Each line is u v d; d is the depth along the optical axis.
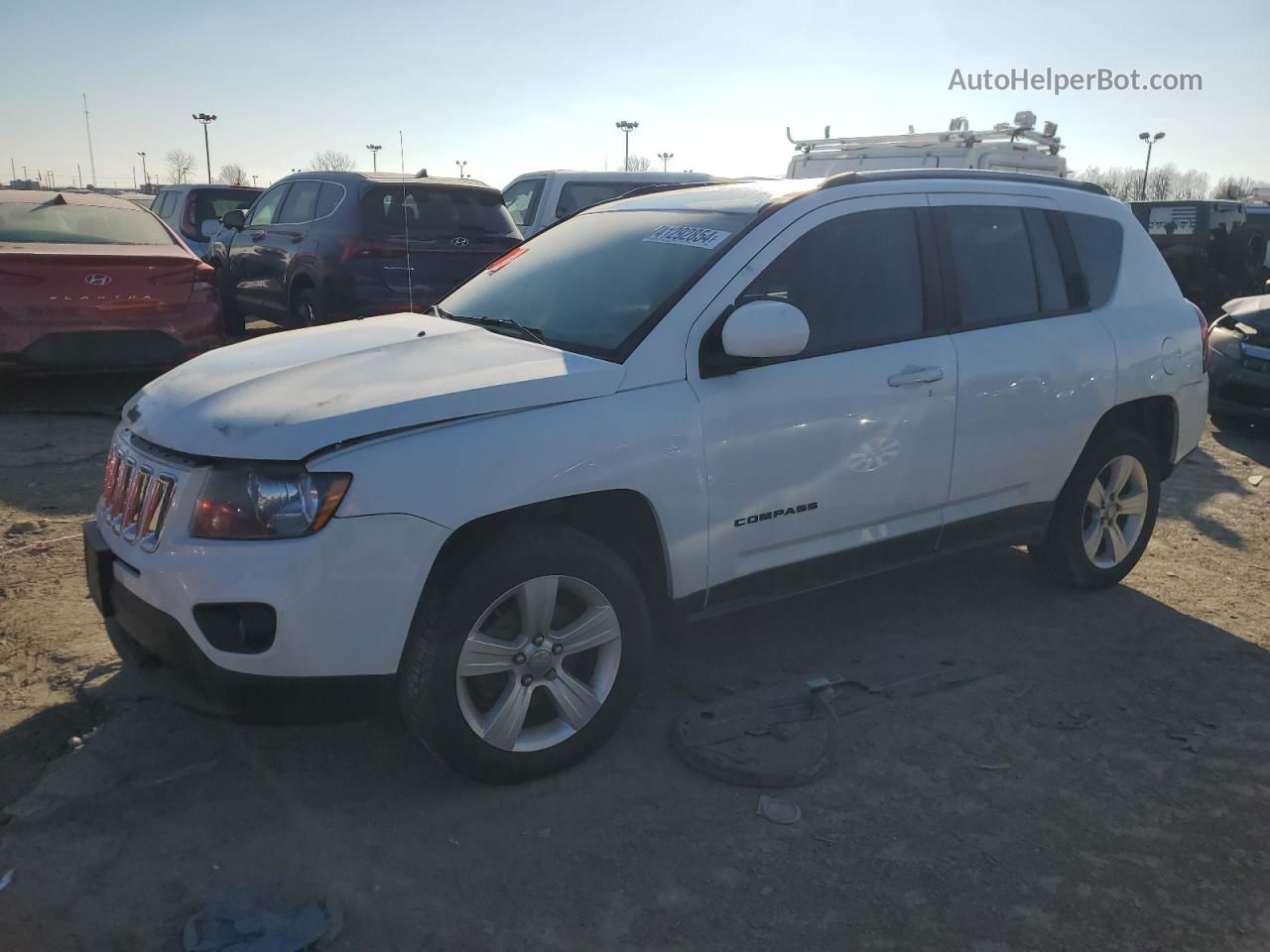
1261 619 4.74
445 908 2.63
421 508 2.84
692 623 3.56
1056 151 14.79
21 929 2.50
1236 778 3.35
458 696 2.99
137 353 7.88
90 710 3.56
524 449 3.00
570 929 2.57
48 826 2.91
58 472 6.34
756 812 3.08
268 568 2.73
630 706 3.37
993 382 4.15
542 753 3.17
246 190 14.67
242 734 3.43
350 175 9.08
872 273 3.92
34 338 7.46
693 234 3.81
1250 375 8.48
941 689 3.91
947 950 2.54
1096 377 4.55
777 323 3.26
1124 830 3.05
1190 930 2.63
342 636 2.81
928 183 4.20
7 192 8.91
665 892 2.72
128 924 2.53
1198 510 6.55
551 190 12.00
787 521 3.63
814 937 2.56
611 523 3.44
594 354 3.38
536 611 3.09
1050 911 2.68
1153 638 4.48
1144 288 4.95
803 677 3.95
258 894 2.64
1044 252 4.55
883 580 5.06
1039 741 3.55
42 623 4.19
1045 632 4.51
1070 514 4.72
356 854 2.83
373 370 3.22
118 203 9.38
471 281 4.54
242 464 2.81
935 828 3.03
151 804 3.03
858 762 3.38
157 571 2.87
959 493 4.17
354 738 3.44
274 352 3.56
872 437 3.79
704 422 3.36
